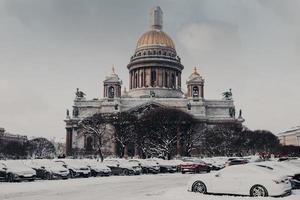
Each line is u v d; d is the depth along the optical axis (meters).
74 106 174.12
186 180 44.91
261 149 136.25
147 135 120.69
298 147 151.12
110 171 53.19
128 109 162.38
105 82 171.00
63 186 36.19
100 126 132.62
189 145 125.31
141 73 188.75
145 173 60.03
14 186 35.50
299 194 28.64
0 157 168.38
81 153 146.00
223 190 28.28
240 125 158.25
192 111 167.75
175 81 191.12
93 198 27.69
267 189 26.88
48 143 194.88
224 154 131.62
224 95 175.88
